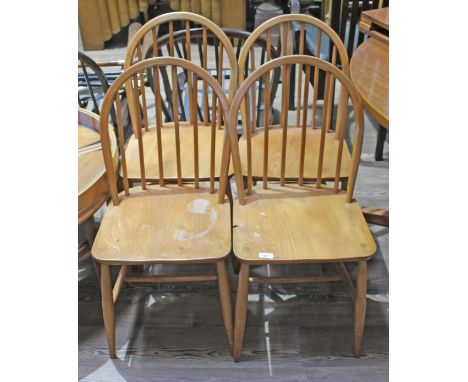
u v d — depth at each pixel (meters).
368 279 1.67
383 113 1.18
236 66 1.56
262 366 1.38
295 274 1.69
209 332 1.49
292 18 1.49
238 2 3.42
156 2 3.63
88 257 1.79
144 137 1.61
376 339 1.45
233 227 1.24
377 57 1.57
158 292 1.64
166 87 1.82
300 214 1.28
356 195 2.08
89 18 3.60
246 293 1.23
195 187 1.38
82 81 2.17
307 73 1.32
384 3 2.44
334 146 1.52
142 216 1.28
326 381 1.34
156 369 1.38
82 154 1.37
